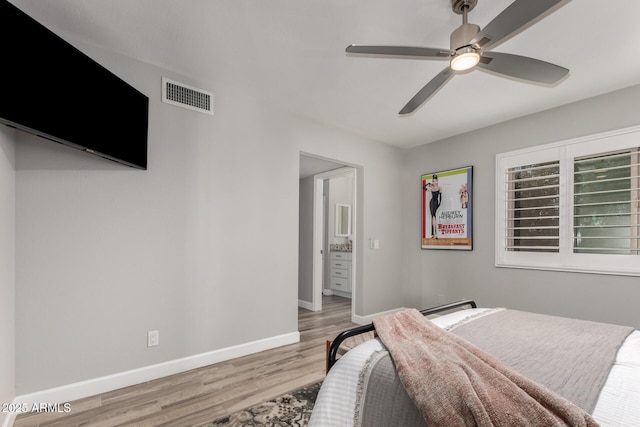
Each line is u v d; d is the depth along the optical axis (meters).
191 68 2.41
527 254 3.11
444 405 0.91
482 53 1.54
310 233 4.97
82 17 1.84
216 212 2.67
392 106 3.05
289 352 2.90
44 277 1.93
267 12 1.78
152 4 1.73
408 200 4.36
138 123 2.19
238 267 2.79
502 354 1.23
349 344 2.23
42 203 1.94
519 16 1.26
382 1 1.67
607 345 1.33
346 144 3.73
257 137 2.94
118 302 2.18
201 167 2.60
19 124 1.41
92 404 1.97
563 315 2.86
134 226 2.26
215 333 2.64
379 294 4.11
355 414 1.12
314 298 4.80
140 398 2.05
